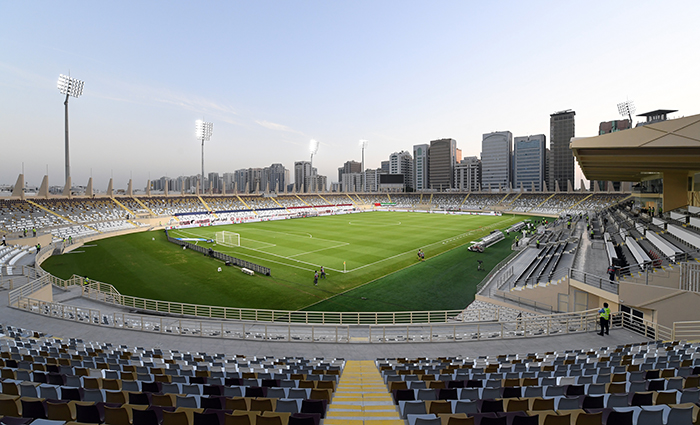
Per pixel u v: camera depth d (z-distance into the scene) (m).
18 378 9.36
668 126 15.71
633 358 11.73
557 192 112.94
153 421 6.59
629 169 27.72
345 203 129.50
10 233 49.09
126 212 75.25
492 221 83.00
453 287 30.48
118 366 10.78
